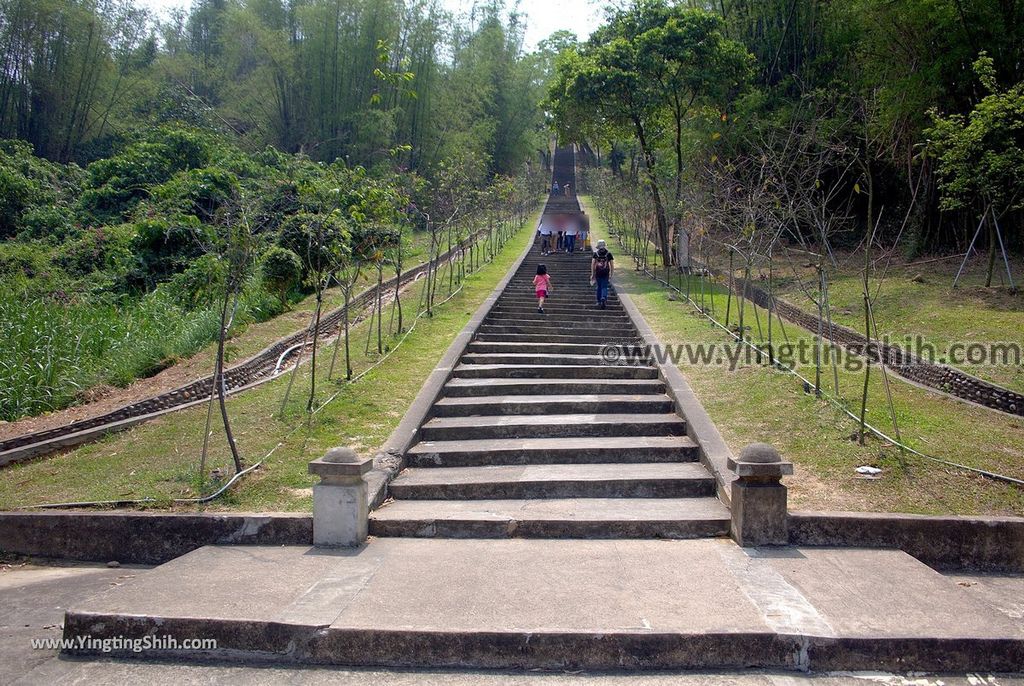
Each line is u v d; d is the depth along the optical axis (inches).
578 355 420.2
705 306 553.0
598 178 1369.3
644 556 213.9
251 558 217.3
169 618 175.3
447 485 263.4
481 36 1555.1
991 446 270.8
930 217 626.8
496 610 177.8
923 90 569.0
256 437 301.3
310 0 1208.8
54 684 163.9
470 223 744.3
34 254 638.5
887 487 245.1
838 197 780.0
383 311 533.3
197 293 526.9
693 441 296.8
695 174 712.4
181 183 650.8
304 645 170.7
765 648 164.6
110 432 320.2
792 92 798.5
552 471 277.7
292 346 448.8
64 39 1005.8
